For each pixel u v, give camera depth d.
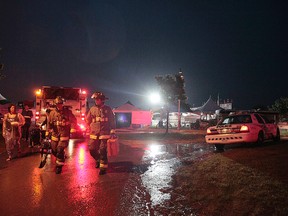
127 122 37.72
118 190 6.55
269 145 12.24
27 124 16.97
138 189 6.62
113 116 8.50
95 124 8.23
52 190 6.60
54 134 8.44
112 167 9.15
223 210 4.92
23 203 5.75
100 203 5.69
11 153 10.90
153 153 12.27
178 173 8.02
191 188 6.42
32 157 11.41
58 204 5.66
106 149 8.24
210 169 7.80
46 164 9.79
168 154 11.94
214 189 6.05
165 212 5.17
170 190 6.50
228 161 8.48
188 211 5.15
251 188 5.60
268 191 5.28
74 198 6.01
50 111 8.57
